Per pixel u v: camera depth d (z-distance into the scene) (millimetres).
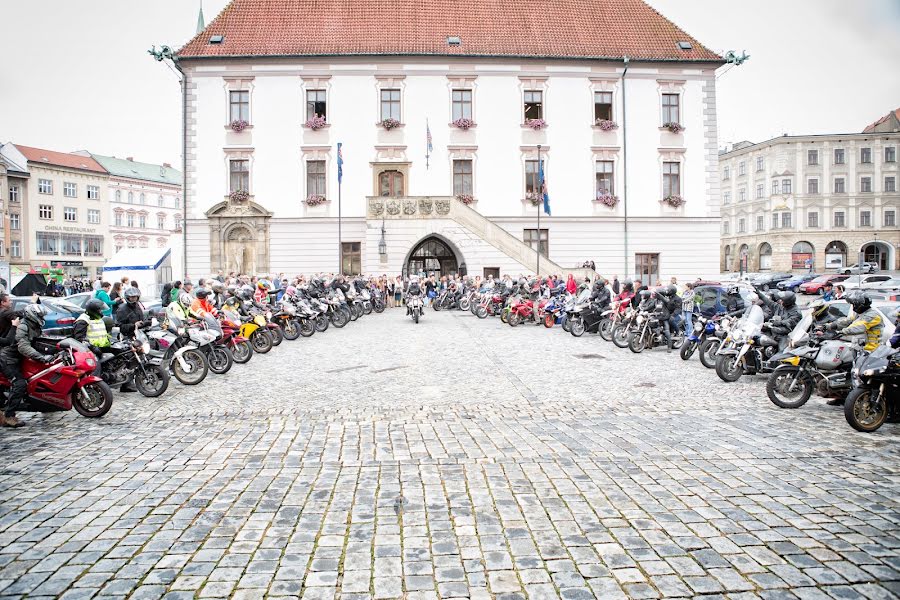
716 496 5414
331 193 34031
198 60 33531
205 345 12164
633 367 12961
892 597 3721
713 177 35688
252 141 33875
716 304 17844
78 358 8688
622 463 6395
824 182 69125
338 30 35531
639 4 38750
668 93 35562
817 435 7508
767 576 3975
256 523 4914
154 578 4023
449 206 31969
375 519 4965
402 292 31641
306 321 19078
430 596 3764
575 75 34938
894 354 7672
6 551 4445
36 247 71125
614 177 35312
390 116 34344
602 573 4027
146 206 88688
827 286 12844
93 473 6250
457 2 37625
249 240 34094
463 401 9625
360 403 9547
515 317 21859
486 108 34594
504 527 4777
